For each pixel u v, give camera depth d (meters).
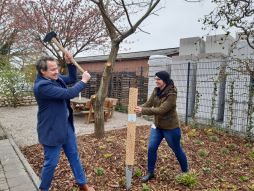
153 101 2.82
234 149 4.45
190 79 7.64
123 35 4.10
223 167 3.46
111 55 4.45
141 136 5.04
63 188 2.63
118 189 2.63
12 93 10.12
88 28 9.57
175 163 3.48
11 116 7.92
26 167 3.17
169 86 2.55
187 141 4.89
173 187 2.69
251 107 5.22
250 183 2.82
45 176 2.16
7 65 10.45
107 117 7.52
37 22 8.81
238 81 5.66
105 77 4.50
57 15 9.14
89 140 4.57
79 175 2.45
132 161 2.55
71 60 2.45
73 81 2.65
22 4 8.59
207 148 4.45
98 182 2.80
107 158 3.61
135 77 10.28
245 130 5.76
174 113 2.58
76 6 9.16
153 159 2.79
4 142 4.53
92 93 12.75
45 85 1.98
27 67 14.15
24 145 4.49
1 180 2.79
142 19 3.86
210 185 2.77
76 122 7.28
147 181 2.83
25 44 10.29
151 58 8.69
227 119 5.89
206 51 7.73
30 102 11.11
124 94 10.45
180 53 8.28
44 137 2.08
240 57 6.09
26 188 2.59
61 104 2.14
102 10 3.67
